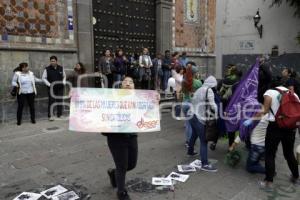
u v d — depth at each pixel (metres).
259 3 13.16
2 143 5.57
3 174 4.10
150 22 10.96
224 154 4.95
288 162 3.77
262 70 5.18
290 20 12.23
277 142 3.60
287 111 3.45
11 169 4.28
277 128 3.54
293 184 3.76
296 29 12.09
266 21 12.98
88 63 8.72
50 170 4.24
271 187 3.67
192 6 12.07
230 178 3.96
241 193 3.52
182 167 4.30
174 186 3.71
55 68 7.64
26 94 7.07
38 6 7.53
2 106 7.15
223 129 4.80
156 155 4.88
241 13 13.80
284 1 12.27
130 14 10.34
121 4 10.05
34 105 7.56
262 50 13.23
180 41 11.73
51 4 7.78
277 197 3.43
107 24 9.70
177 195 3.47
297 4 11.73
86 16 8.55
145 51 9.53
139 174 4.08
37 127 6.86
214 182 3.83
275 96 3.55
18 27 7.20
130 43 10.40
